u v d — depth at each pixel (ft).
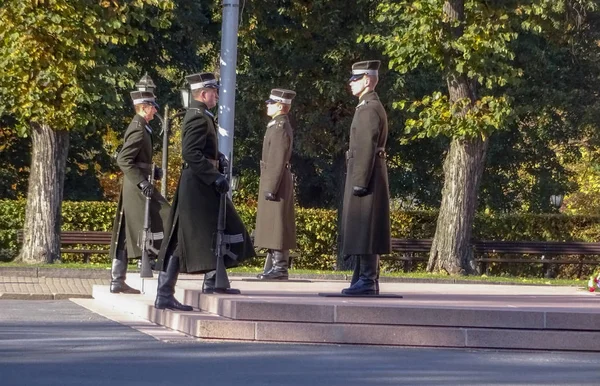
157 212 59.26
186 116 46.24
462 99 103.91
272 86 144.36
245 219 129.59
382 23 134.41
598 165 166.81
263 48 144.46
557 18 112.27
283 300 44.57
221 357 37.76
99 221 126.00
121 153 59.36
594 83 143.33
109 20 92.27
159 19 95.20
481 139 108.58
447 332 41.86
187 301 51.62
